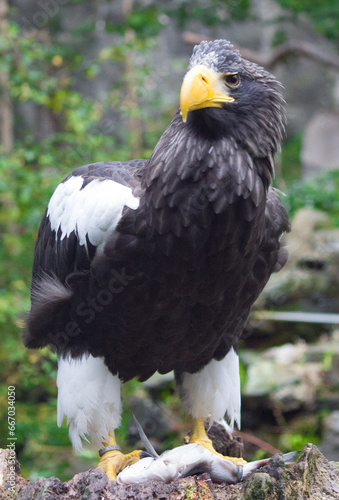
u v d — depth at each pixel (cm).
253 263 369
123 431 737
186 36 1148
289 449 704
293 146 1569
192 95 334
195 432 416
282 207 397
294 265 903
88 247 372
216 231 341
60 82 985
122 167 410
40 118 1320
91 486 313
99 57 1016
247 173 340
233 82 345
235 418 424
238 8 1112
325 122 1382
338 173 1086
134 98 989
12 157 827
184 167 336
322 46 1512
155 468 340
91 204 369
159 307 365
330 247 913
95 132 979
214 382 411
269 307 877
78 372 383
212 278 355
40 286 407
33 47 891
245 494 316
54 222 417
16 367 816
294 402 742
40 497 311
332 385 757
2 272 844
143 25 1011
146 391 752
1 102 1066
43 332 403
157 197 340
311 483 330
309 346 821
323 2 1127
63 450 764
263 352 834
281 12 1417
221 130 340
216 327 383
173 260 347
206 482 336
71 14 1328
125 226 353
